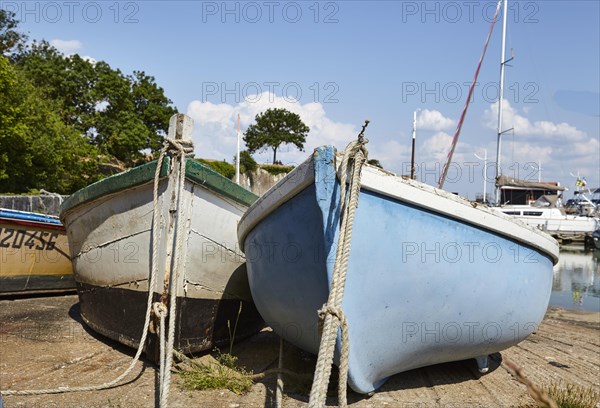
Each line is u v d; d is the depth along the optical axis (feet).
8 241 27.14
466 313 13.51
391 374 14.25
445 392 14.43
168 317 15.75
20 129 66.80
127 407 12.59
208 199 15.98
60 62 100.42
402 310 12.70
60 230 28.86
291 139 167.02
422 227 12.55
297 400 13.37
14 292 28.25
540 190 121.29
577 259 82.69
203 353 17.97
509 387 15.15
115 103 102.78
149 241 16.11
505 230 13.99
